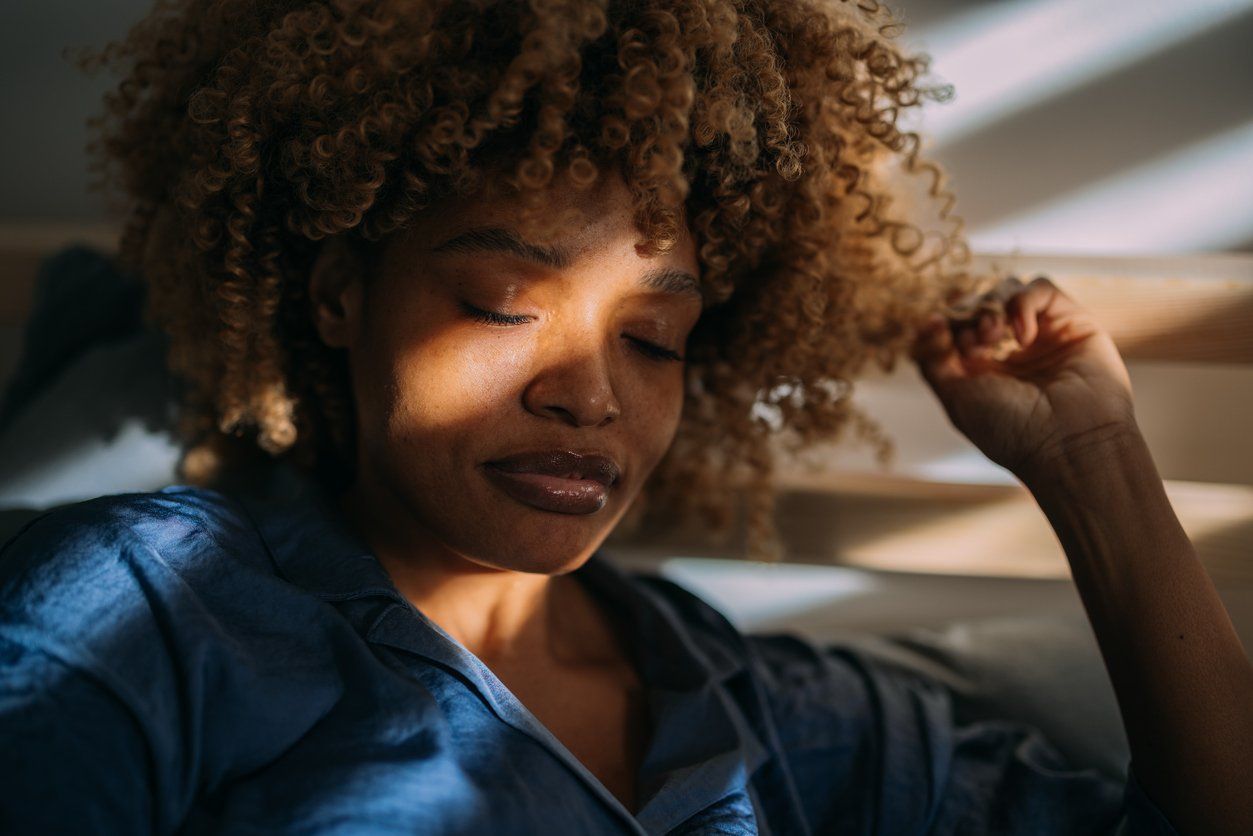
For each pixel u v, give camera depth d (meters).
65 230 1.22
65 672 0.55
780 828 0.79
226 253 0.73
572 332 0.65
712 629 0.92
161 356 1.03
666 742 0.74
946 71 1.07
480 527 0.67
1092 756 0.88
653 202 0.63
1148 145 1.04
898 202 0.94
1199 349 0.95
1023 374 0.87
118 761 0.54
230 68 0.69
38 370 1.10
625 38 0.62
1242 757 0.68
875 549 1.06
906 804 0.80
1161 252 1.05
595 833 0.62
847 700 0.88
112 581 0.59
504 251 0.63
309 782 0.57
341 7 0.64
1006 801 0.81
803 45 0.72
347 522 0.75
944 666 1.00
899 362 1.02
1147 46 1.02
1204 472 1.05
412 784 0.57
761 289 0.84
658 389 0.70
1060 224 1.07
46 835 0.51
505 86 0.59
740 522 1.08
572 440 0.66
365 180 0.65
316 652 0.63
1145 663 0.72
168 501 0.68
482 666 0.67
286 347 0.80
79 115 1.26
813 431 0.97
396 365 0.66
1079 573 0.78
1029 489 0.82
